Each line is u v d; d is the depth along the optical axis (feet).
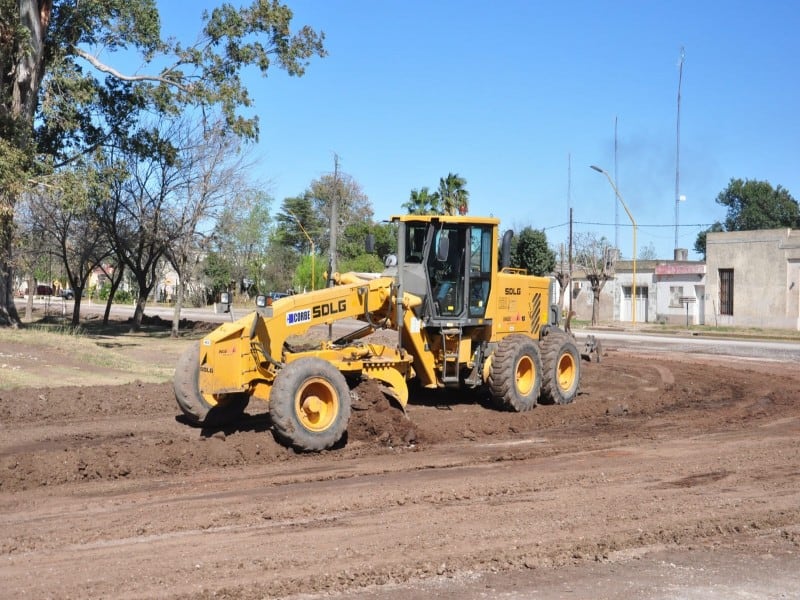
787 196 267.39
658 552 22.00
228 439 34.35
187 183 109.19
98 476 30.30
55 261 153.07
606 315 188.65
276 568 20.07
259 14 91.25
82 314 167.02
